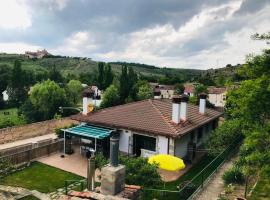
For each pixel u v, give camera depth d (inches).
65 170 894.4
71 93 2974.9
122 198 330.3
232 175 697.0
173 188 737.6
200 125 1054.4
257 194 621.0
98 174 746.8
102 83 3265.3
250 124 533.3
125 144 1007.6
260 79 479.8
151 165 668.7
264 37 502.0
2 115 2768.2
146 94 2549.2
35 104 2267.5
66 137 1047.0
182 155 983.0
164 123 966.4
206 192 655.8
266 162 468.8
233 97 569.9
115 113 1104.8
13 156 907.4
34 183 789.2
